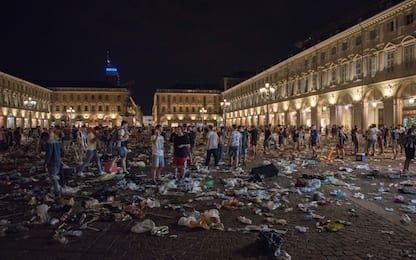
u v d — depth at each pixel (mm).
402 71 35375
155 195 11500
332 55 49219
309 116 56594
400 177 14969
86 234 7633
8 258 6316
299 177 15109
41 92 96438
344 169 17172
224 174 16266
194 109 113312
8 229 7852
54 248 6812
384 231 7707
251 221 8469
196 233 7664
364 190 12312
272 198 10859
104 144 29125
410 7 34250
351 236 7430
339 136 22828
